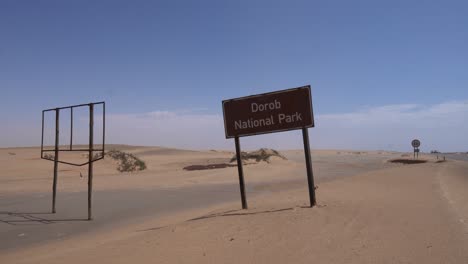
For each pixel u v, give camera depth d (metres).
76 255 8.60
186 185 30.31
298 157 109.50
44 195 23.62
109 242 9.96
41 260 8.48
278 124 13.93
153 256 8.03
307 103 13.59
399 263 7.01
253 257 7.61
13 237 12.67
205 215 13.92
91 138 16.06
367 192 20.05
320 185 24.52
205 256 7.85
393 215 11.58
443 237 8.86
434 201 15.37
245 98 14.38
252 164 48.91
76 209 18.50
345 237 8.91
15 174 36.62
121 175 36.56
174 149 130.50
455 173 36.56
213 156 102.25
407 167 46.38
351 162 72.62
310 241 8.61
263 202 16.78
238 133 14.52
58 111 17.45
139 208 18.62
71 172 38.91
